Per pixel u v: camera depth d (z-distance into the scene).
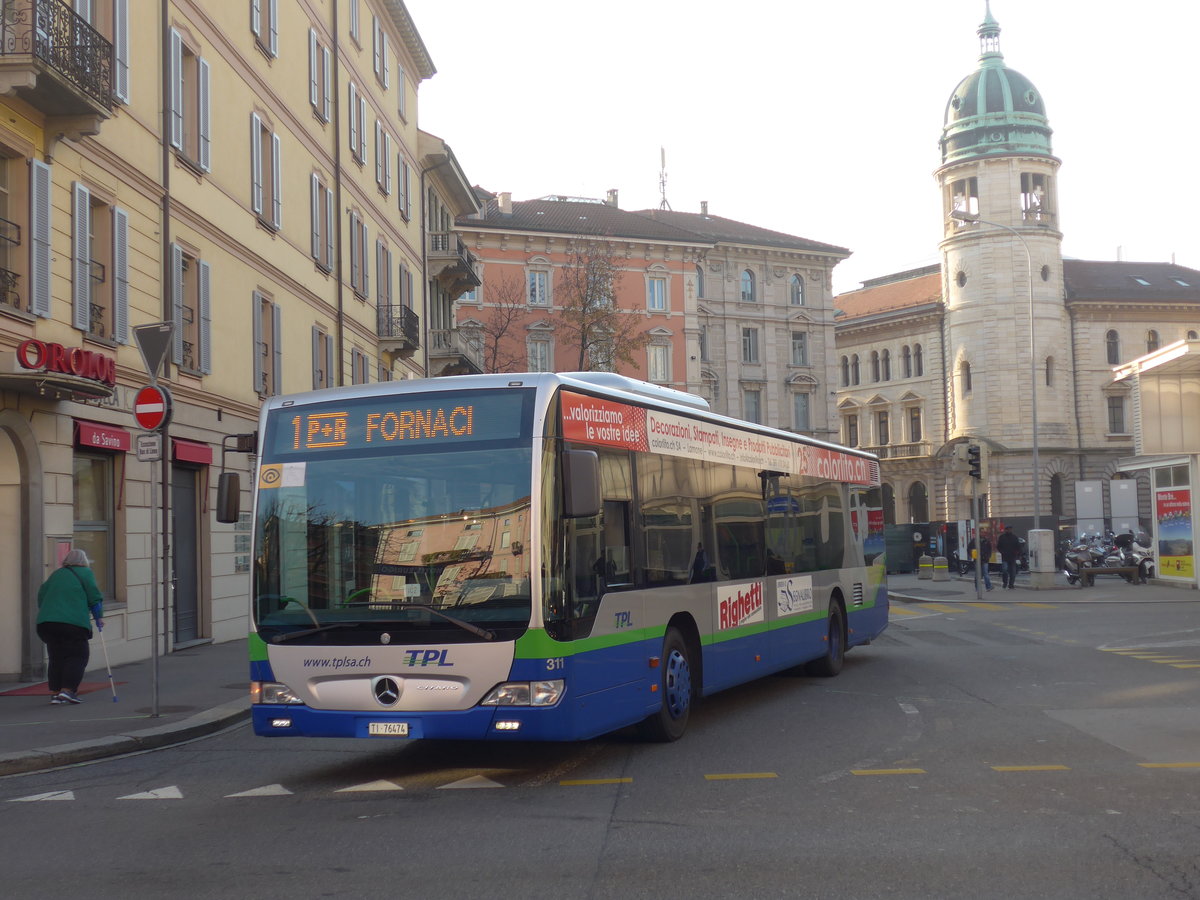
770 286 79.44
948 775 9.09
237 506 9.98
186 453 21.69
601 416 10.10
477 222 67.00
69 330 17.50
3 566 16.42
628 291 71.25
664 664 10.91
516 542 9.04
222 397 23.77
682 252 72.56
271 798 8.95
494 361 61.50
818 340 80.94
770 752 10.33
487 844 7.23
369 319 36.88
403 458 9.40
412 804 8.52
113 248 18.97
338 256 32.78
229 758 10.92
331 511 9.45
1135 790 8.41
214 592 23.11
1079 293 81.06
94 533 18.66
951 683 14.92
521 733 8.85
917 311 86.88
